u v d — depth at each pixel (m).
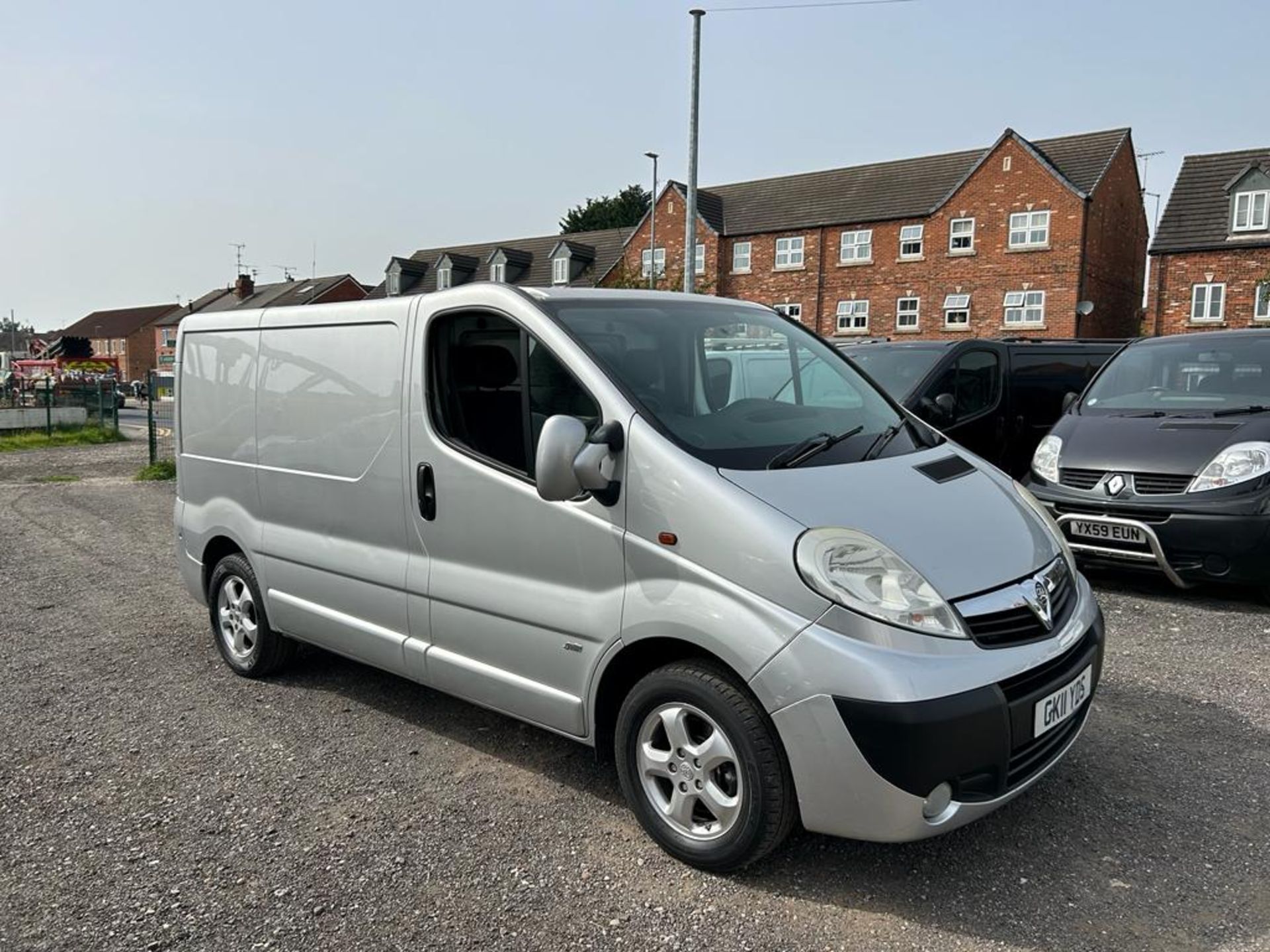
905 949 2.75
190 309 85.88
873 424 3.93
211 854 3.37
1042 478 6.73
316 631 4.63
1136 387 7.39
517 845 3.38
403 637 4.14
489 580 3.71
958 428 8.70
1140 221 39.38
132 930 2.91
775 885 3.09
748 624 2.91
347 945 2.82
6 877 3.24
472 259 54.50
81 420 26.42
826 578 2.83
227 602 5.36
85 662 5.61
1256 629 5.67
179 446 5.59
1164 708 4.48
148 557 8.80
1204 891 3.02
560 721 3.51
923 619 2.82
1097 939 2.79
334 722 4.59
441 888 3.12
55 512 11.74
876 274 38.22
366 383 4.22
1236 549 5.83
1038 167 33.88
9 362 88.62
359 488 4.28
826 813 2.84
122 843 3.46
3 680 5.30
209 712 4.76
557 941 2.82
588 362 3.43
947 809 2.82
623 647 3.24
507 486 3.60
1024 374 9.62
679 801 3.19
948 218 36.06
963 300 35.81
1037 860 3.21
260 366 4.88
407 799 3.76
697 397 3.61
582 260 49.28
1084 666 3.16
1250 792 3.65
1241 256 30.28
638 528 3.20
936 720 2.70
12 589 7.52
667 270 43.81
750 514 2.97
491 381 3.72
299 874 3.22
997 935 2.81
